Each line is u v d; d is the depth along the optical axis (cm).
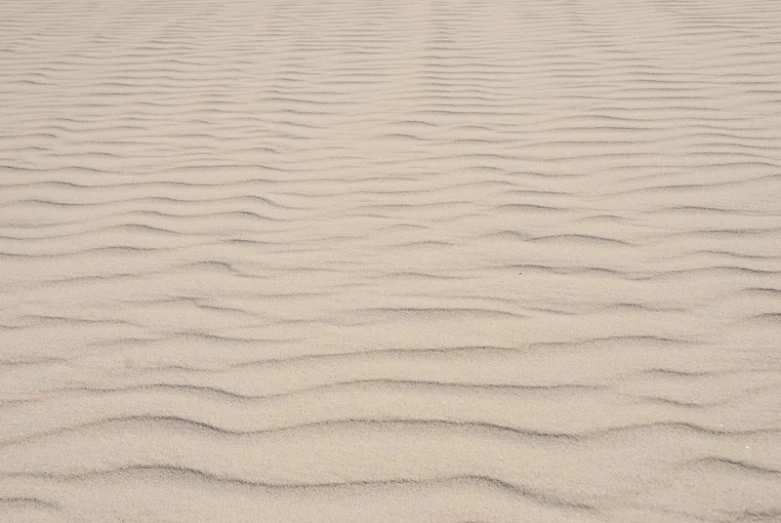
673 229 352
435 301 303
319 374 262
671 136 461
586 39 666
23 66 654
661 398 246
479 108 520
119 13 826
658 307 293
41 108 554
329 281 321
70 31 759
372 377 260
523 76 581
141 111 543
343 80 588
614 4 780
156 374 265
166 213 389
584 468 221
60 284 325
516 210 378
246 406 249
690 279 312
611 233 351
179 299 311
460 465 223
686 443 228
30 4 875
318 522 207
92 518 210
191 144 480
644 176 409
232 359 272
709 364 261
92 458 230
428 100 539
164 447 233
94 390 258
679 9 751
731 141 450
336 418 242
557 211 374
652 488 213
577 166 425
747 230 348
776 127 469
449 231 360
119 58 668
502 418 240
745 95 524
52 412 248
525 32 696
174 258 344
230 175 432
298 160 450
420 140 471
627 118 491
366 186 412
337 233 362
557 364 263
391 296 308
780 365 259
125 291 318
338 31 725
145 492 218
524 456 225
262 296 312
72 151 475
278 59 648
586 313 291
